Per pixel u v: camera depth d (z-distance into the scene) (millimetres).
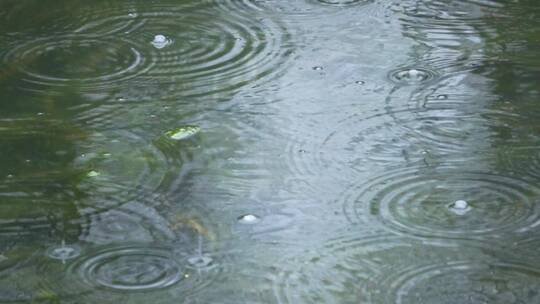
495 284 1946
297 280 1969
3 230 2135
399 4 3354
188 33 3123
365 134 2529
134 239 2104
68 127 2570
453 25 3178
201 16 3256
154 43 3051
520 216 2166
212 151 2453
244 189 2291
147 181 2322
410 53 2982
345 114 2633
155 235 2117
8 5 3342
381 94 2740
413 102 2691
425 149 2453
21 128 2561
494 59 2934
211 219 2176
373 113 2637
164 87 2779
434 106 2668
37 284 1954
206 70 2877
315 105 2680
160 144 2488
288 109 2660
